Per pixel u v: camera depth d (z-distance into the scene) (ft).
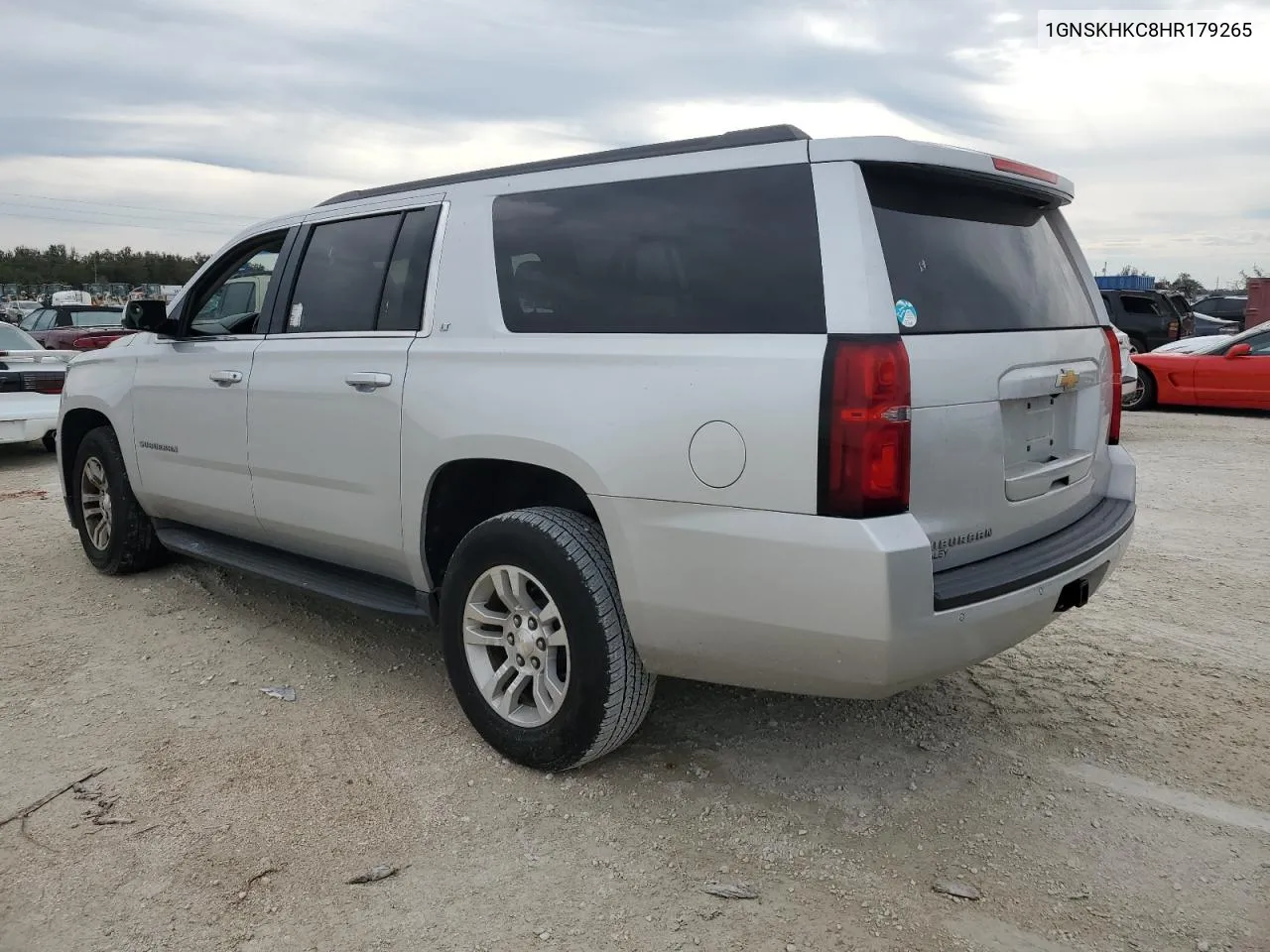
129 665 13.67
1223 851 9.30
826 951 7.95
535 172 11.03
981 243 9.77
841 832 9.64
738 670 9.19
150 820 9.73
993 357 9.14
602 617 9.71
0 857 9.13
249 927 8.19
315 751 11.19
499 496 11.70
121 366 16.53
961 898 8.61
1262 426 39.14
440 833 9.57
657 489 9.07
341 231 13.10
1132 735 11.66
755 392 8.49
